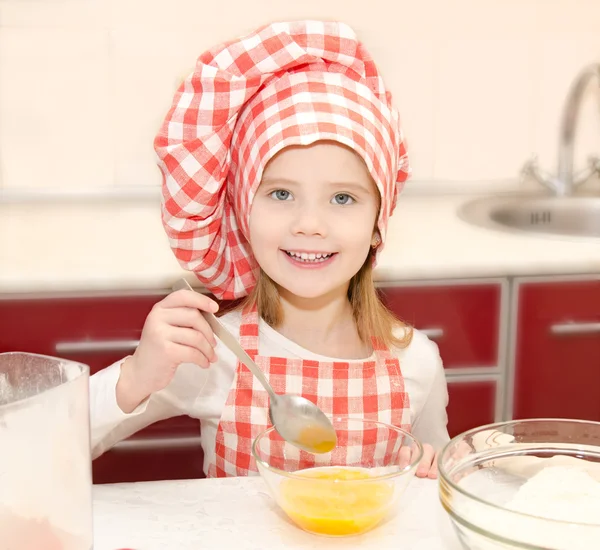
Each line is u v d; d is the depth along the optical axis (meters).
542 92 2.12
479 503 0.58
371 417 1.15
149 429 1.64
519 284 1.63
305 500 0.71
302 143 0.99
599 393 1.73
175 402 1.19
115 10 1.93
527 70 2.10
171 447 1.65
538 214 2.12
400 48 2.04
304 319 1.22
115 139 2.00
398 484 0.72
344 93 1.04
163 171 1.10
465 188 2.14
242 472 1.14
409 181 2.13
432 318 1.62
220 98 1.03
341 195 1.06
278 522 0.74
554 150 2.16
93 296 1.53
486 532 0.57
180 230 1.12
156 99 2.00
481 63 2.08
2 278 1.47
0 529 0.54
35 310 1.52
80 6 1.92
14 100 1.94
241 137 1.08
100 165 2.02
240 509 0.77
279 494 0.72
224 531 0.73
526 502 0.64
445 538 0.71
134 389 1.01
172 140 1.07
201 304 0.94
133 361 1.02
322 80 1.04
